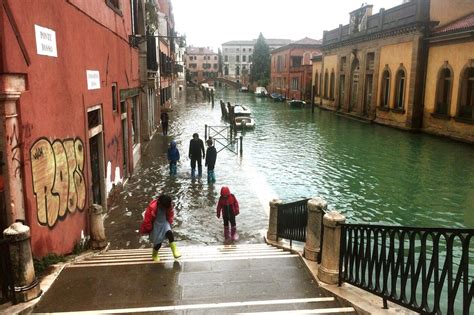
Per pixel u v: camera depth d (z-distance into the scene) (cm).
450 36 2464
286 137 2689
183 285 552
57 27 706
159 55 3119
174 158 1519
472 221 1162
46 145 648
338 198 1360
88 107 895
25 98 575
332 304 482
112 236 941
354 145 2347
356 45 3884
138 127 1838
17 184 557
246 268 608
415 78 2808
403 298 412
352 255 518
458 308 627
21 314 462
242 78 11888
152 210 678
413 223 1147
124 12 1406
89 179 891
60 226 703
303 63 6812
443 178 1602
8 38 526
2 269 466
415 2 2809
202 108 4712
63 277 584
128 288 545
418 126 2869
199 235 966
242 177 1523
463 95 2431
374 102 3484
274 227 916
